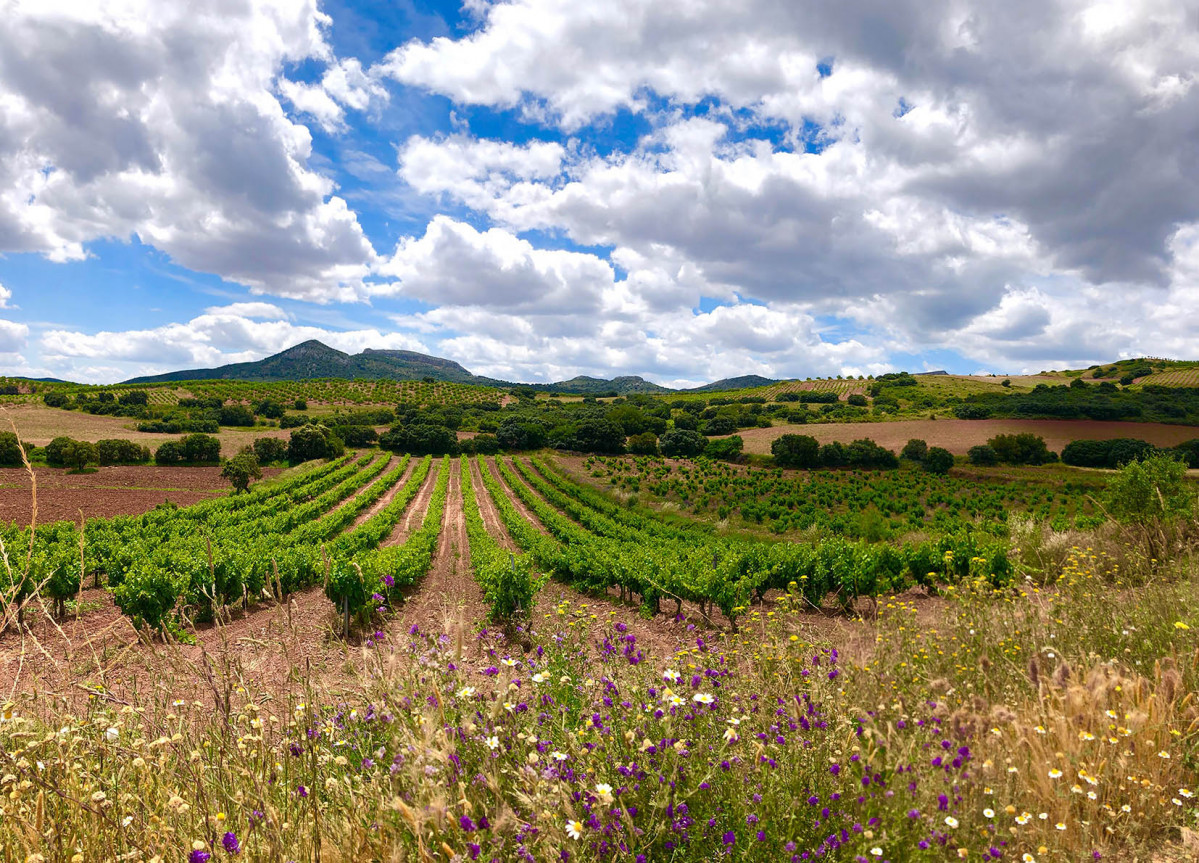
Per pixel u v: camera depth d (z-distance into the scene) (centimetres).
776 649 366
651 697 278
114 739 234
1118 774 239
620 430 7150
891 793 204
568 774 213
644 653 353
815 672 319
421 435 7288
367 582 1096
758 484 4900
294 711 262
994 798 218
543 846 179
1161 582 530
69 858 191
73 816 206
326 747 249
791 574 1330
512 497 4456
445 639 275
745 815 212
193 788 216
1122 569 784
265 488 4172
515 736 236
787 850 196
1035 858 204
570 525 2970
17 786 198
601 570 1557
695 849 202
